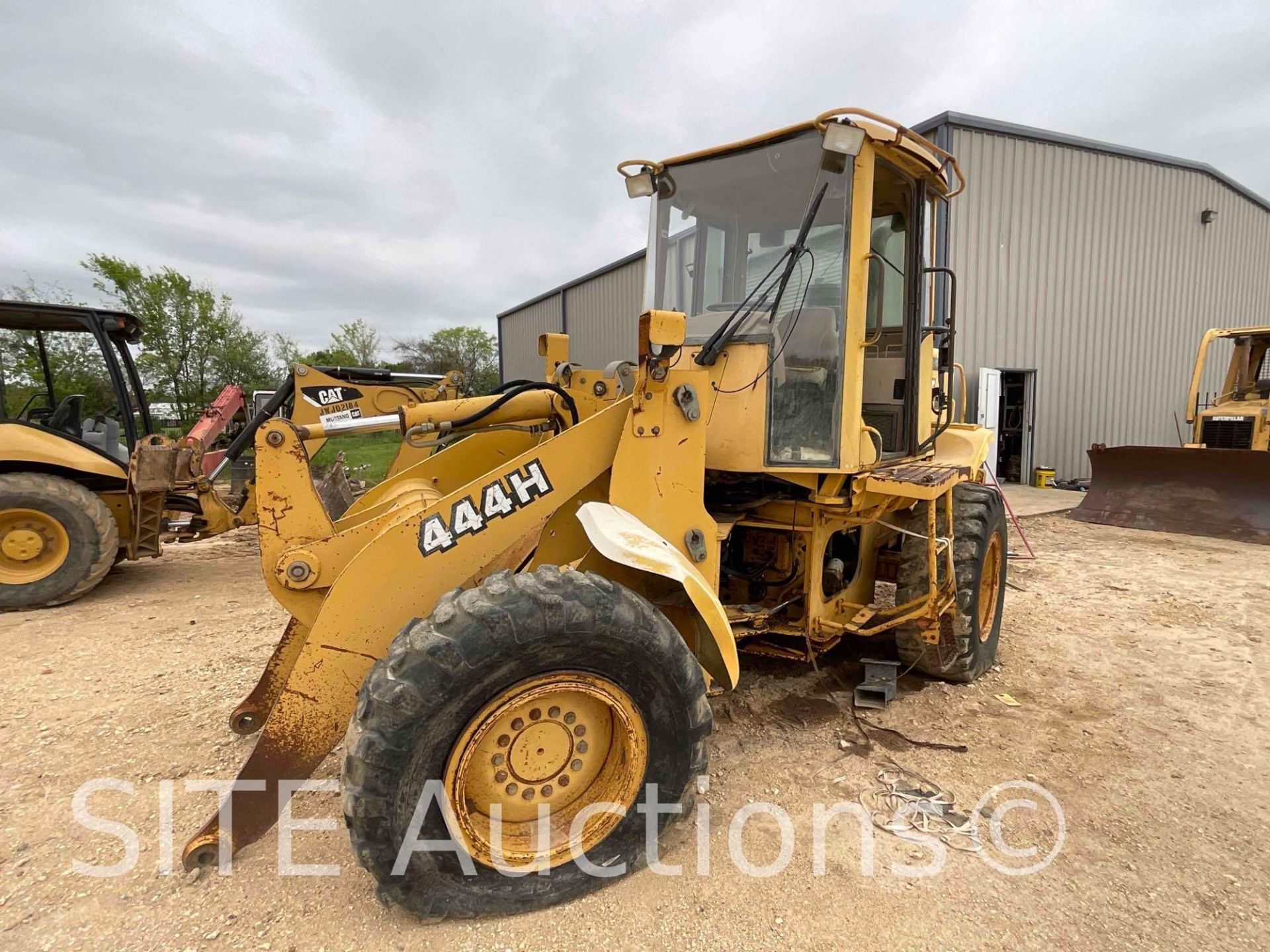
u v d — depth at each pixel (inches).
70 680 147.2
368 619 87.2
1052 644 175.9
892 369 149.2
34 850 91.7
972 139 423.8
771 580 135.1
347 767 72.2
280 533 97.2
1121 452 345.1
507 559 124.4
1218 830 99.0
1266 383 369.1
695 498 102.3
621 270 685.9
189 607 204.2
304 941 76.9
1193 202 533.6
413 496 117.6
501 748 81.1
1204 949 77.5
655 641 82.0
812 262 117.1
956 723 131.6
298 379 240.2
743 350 115.8
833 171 114.1
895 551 166.2
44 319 218.4
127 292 815.1
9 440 205.6
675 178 133.3
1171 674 156.0
